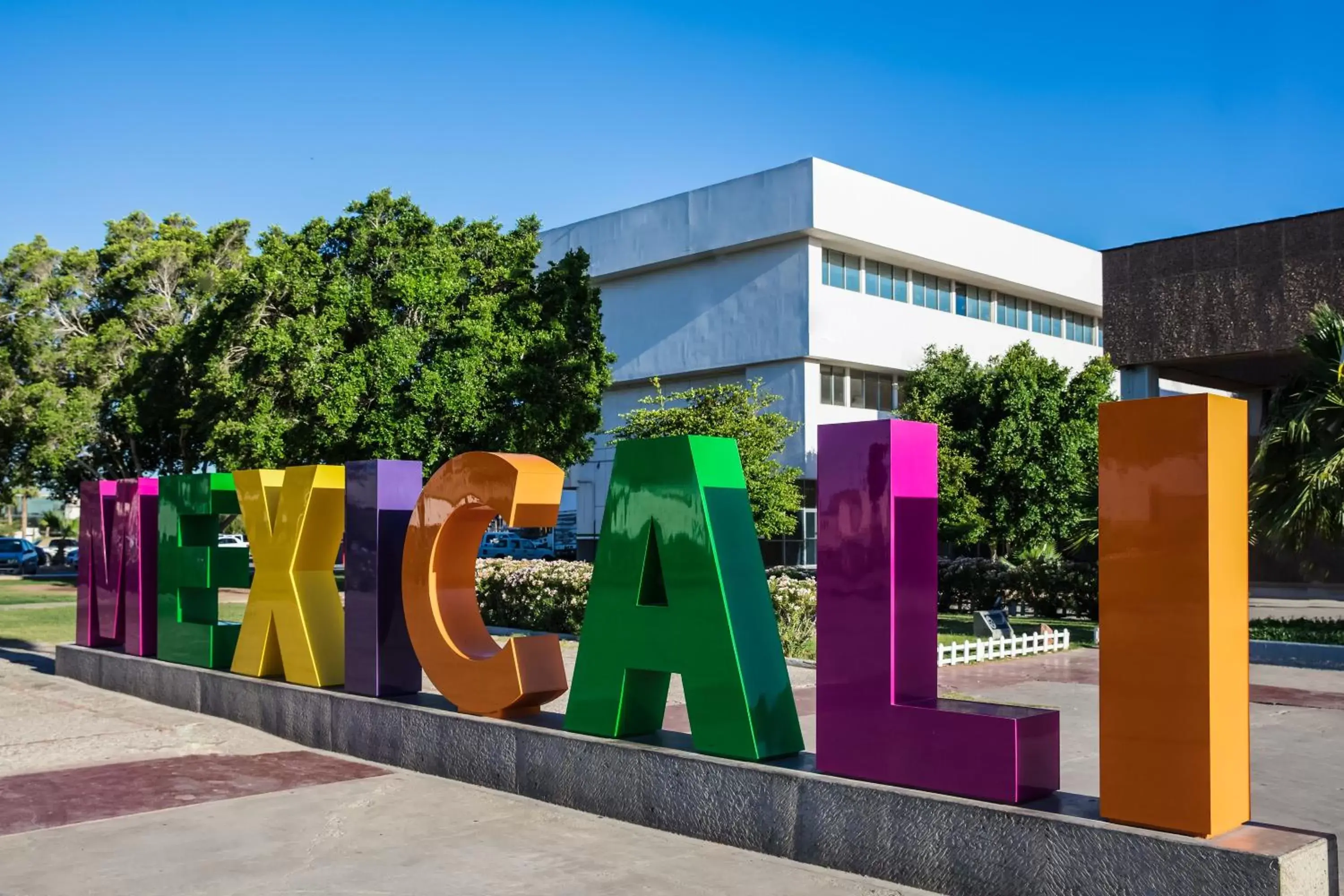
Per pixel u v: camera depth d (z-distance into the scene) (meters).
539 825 7.19
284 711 10.23
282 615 10.54
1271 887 4.62
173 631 12.33
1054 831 5.28
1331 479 15.02
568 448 28.11
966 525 27.55
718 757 6.94
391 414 25.09
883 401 40.03
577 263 28.73
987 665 16.06
